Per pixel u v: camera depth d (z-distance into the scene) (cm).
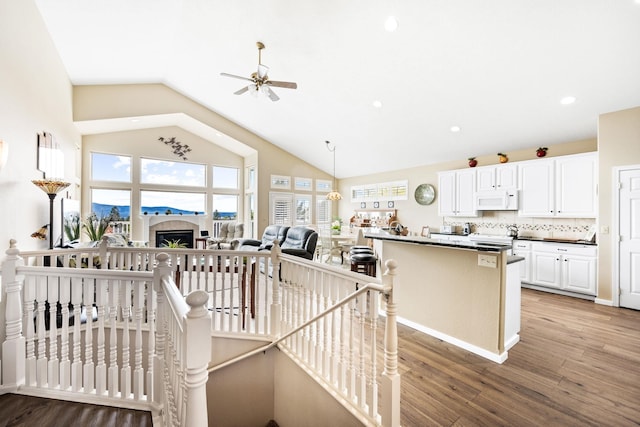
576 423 165
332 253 678
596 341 268
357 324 306
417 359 237
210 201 766
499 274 235
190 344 99
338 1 314
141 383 188
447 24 304
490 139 494
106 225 503
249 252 283
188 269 291
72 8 326
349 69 414
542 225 484
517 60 323
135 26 381
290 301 275
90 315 192
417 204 679
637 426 162
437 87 400
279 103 566
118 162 647
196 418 99
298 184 822
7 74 247
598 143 384
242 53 439
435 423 166
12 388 198
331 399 204
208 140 765
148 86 589
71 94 495
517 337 264
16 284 201
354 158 730
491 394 191
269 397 287
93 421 175
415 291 301
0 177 234
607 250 377
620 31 263
